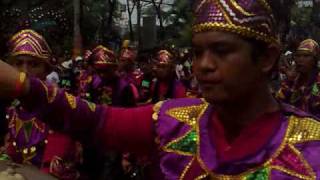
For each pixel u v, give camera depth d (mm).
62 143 2846
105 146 1739
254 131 1514
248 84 1485
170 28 38875
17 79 1575
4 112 3412
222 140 1546
